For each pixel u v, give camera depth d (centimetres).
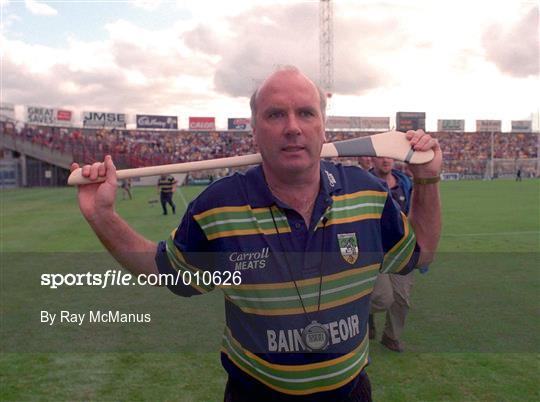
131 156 4597
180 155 5325
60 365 405
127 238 178
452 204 1936
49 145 4212
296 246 169
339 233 171
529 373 389
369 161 470
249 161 177
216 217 169
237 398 184
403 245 186
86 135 5219
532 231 1180
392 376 391
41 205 2202
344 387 177
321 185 172
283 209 167
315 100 166
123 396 360
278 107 161
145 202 2347
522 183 3831
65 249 936
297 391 174
